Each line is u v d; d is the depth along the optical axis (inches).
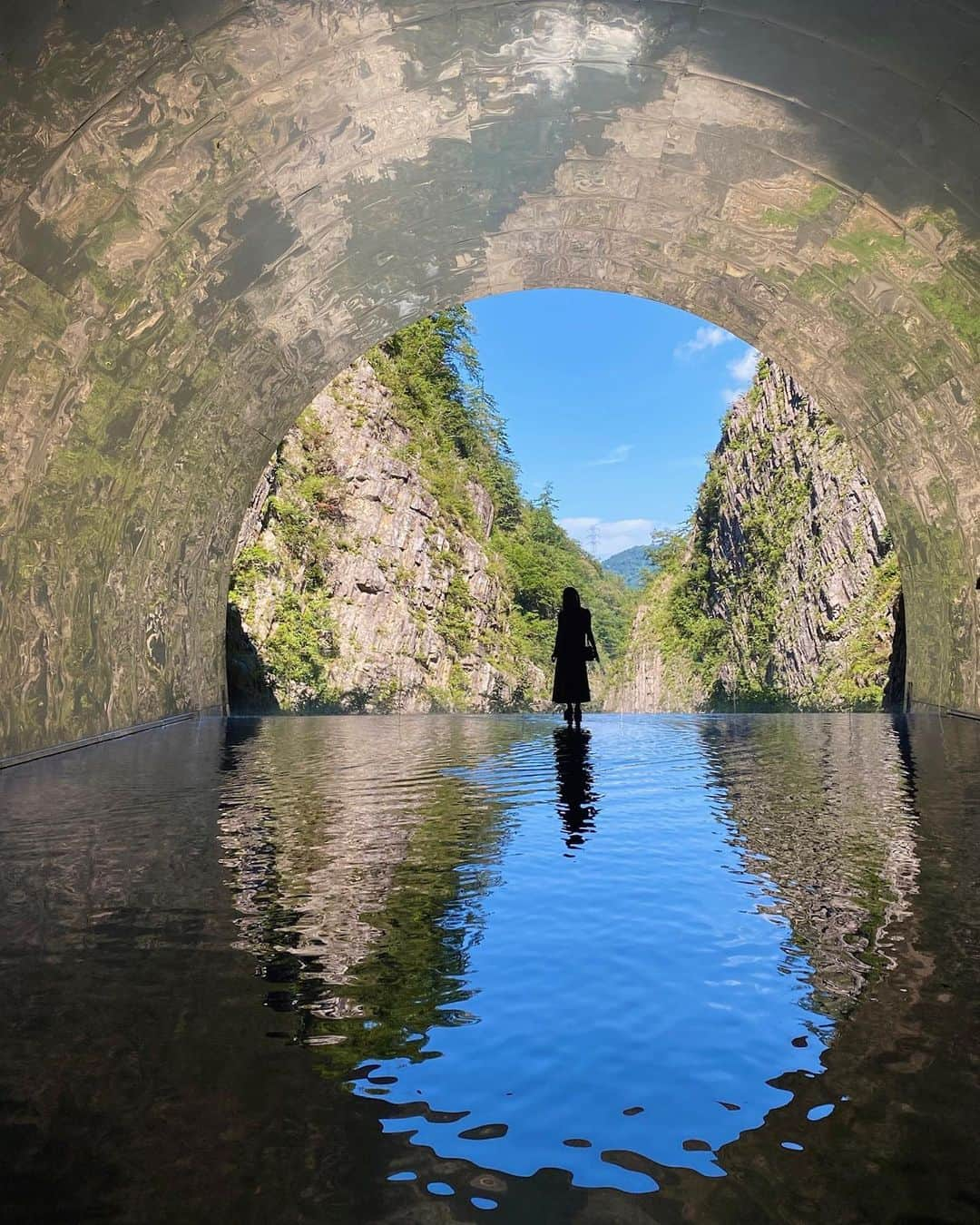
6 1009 107.3
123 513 473.4
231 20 288.4
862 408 628.1
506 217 524.4
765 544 1907.0
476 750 415.5
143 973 119.3
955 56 315.3
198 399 515.5
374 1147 77.6
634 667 2898.6
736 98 385.1
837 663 1504.7
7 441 337.1
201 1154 76.4
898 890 157.8
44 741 385.1
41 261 309.7
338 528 1466.5
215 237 399.5
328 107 363.3
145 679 548.1
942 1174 73.4
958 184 377.1
